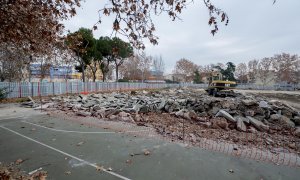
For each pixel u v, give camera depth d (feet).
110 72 210.18
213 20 11.14
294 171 20.95
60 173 20.36
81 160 23.34
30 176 19.44
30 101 69.41
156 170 20.97
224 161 23.03
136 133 33.99
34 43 18.20
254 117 41.37
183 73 326.24
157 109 52.01
